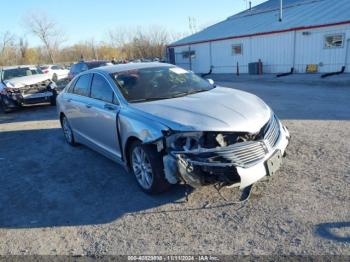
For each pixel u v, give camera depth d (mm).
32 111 12914
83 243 3480
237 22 29406
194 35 30969
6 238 3707
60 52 65688
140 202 4238
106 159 6062
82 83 6219
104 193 4609
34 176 5555
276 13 26344
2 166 6254
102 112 5133
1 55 60531
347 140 5797
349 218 3420
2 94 12641
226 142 3758
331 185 4145
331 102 9656
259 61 22062
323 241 3109
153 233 3533
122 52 64125
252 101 4555
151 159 4086
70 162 6094
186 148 3734
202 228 3531
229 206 3904
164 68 5684
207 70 27609
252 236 3305
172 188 4492
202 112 4031
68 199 4547
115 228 3709
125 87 4984
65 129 7301
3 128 9938
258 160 3775
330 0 23297
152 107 4367
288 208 3715
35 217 4133
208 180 3734
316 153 5266
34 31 61750
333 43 17984
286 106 9531
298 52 19828
